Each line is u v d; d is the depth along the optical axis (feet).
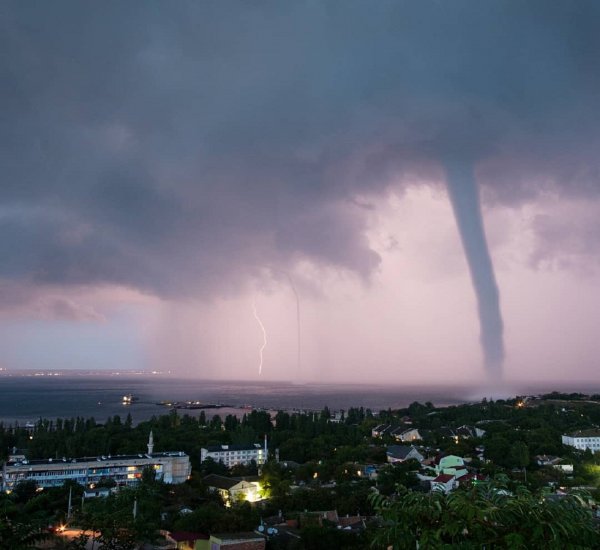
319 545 263.29
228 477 471.21
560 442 588.09
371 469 477.36
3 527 173.58
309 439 625.00
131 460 467.52
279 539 287.48
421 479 438.40
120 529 236.84
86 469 451.94
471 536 101.40
